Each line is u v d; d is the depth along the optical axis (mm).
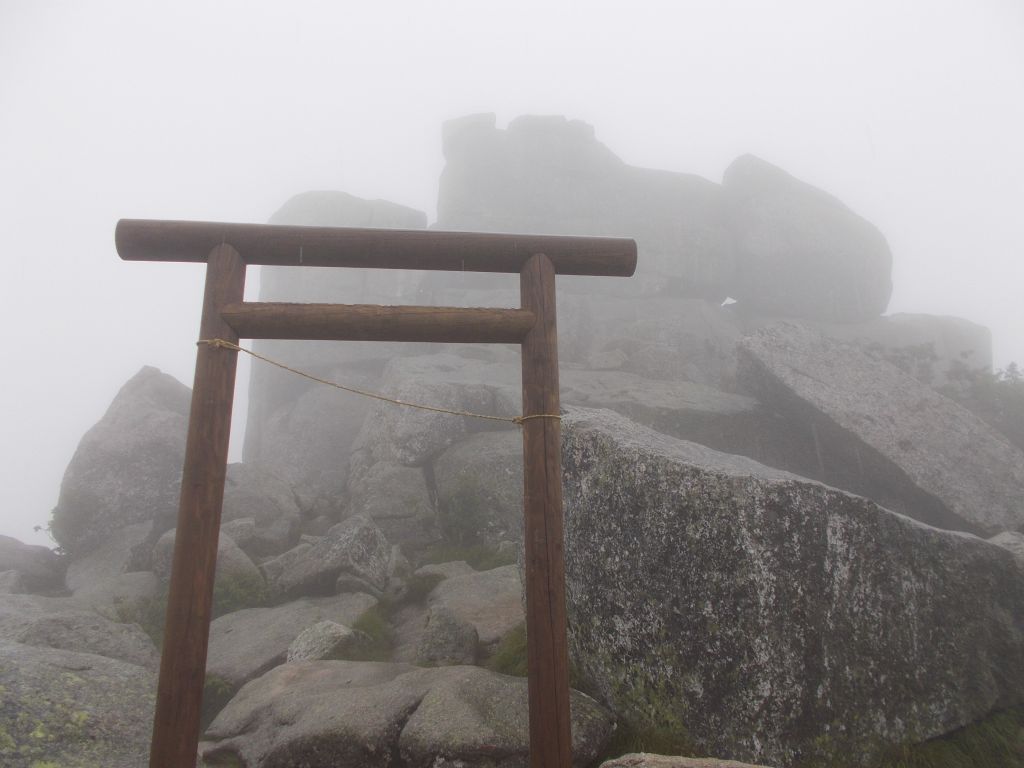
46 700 4941
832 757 4668
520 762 4559
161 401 16234
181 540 3605
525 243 4414
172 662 3432
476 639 7090
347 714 5113
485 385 16328
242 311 4027
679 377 19797
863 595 5266
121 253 4242
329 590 9750
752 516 4992
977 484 10602
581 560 5988
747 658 4703
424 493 13781
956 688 5469
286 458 20891
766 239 28234
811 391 12461
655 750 4781
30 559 12828
